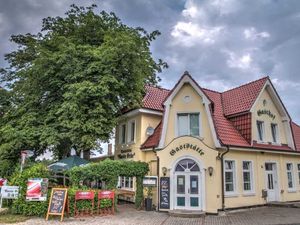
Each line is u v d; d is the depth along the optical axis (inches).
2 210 597.3
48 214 554.9
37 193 577.0
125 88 807.1
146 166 746.2
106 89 722.8
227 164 735.7
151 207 709.3
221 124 791.1
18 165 784.3
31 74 791.1
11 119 856.3
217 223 555.2
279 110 908.6
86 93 722.2
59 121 761.0
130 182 891.4
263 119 843.4
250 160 780.6
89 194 612.7
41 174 597.3
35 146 818.2
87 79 756.0
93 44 875.4
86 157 906.7
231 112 845.8
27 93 821.2
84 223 526.3
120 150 959.6
